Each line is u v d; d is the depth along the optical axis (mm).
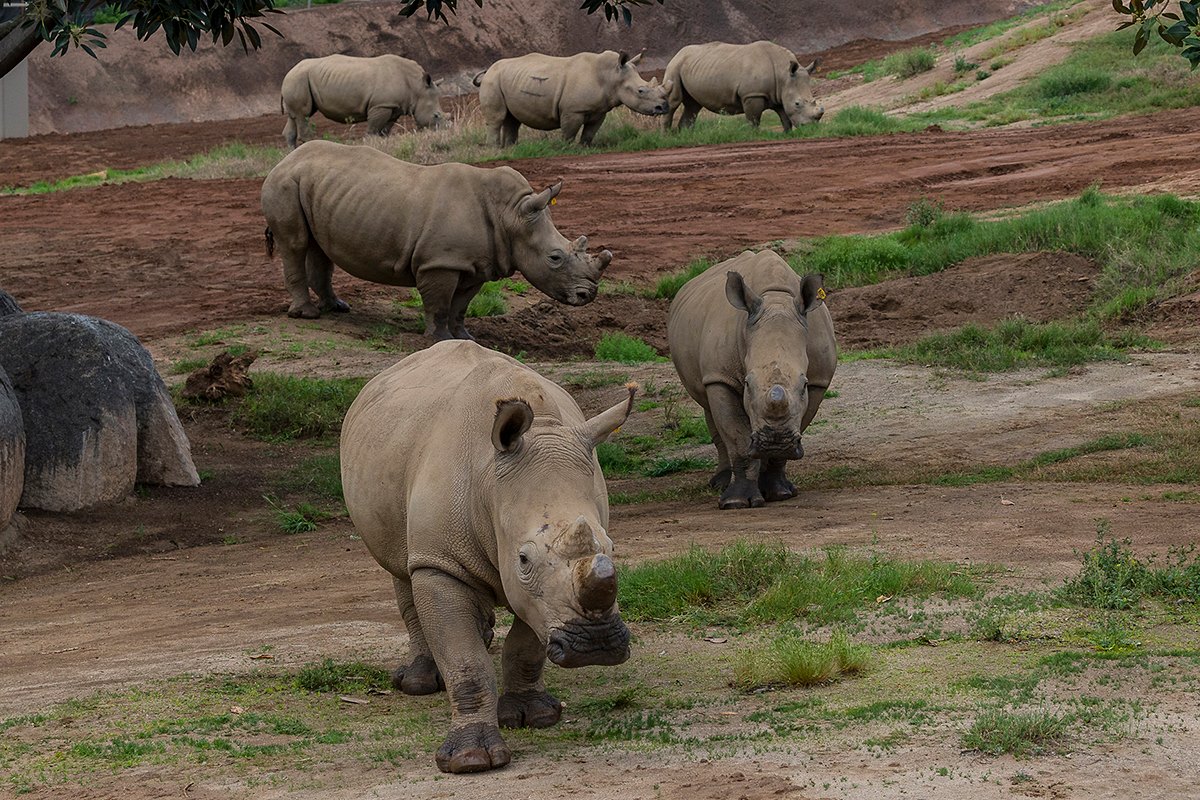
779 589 10852
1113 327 23625
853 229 33969
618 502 17234
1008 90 51312
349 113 52250
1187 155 36188
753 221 35531
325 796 7355
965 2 83562
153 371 19656
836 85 62906
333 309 28078
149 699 9625
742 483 15852
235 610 12812
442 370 9031
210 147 59000
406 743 8320
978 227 30172
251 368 24438
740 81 49594
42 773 8031
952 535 13172
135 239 36938
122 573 15953
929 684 8641
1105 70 50438
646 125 51812
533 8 78625
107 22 71875
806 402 14984
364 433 9047
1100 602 10203
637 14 80375
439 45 75500
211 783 7691
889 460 17438
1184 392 19000
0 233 38656
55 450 18266
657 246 33312
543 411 7969
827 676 8953
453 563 8031
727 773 7211
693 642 10227
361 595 12867
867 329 25875
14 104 64938
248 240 36219
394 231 25094
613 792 7062
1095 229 27938
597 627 6977
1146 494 14539
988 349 22062
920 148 43625
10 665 11406
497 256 25188
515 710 8578
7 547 16984
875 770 7078
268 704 9391
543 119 48344
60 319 19047
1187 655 8883
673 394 22172
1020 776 6852
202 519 18359
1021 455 17000
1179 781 6734
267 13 74438
